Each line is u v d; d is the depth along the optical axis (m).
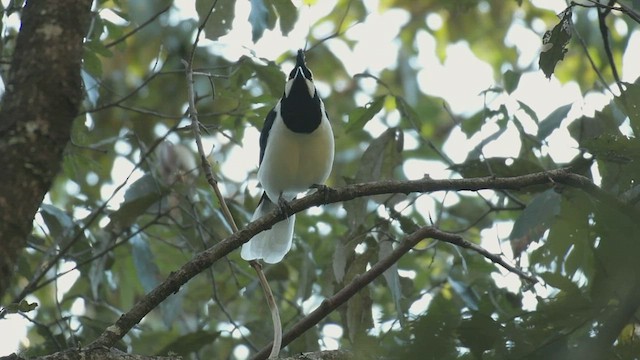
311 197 8.34
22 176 4.92
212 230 11.73
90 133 12.56
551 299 5.18
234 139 11.20
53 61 5.18
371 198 10.30
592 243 6.11
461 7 14.41
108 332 6.83
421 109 18.48
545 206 8.27
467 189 8.14
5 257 4.76
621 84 8.96
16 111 5.06
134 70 16.66
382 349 5.30
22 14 5.37
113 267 12.63
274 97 11.28
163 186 10.65
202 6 10.04
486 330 5.05
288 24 10.64
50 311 12.66
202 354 11.83
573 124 10.68
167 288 7.08
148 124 13.12
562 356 4.96
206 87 15.44
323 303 8.31
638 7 9.01
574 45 16.02
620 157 7.75
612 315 5.02
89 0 5.43
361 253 9.82
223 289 12.52
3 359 6.36
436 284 10.62
